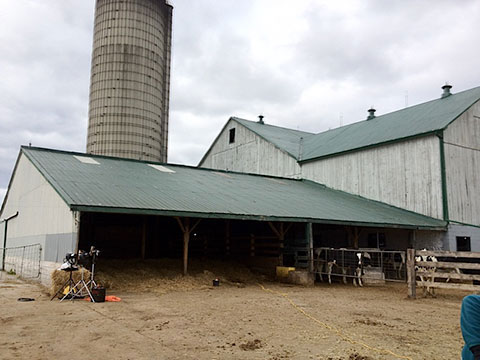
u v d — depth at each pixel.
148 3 37.28
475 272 17.56
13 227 18.98
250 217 13.76
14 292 10.82
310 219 15.09
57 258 12.12
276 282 15.21
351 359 5.21
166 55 40.03
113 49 35.50
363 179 22.06
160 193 14.09
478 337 2.22
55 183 12.59
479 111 20.88
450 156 19.09
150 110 36.12
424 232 19.03
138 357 5.13
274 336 6.34
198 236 21.41
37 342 5.72
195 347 5.62
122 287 11.84
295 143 28.81
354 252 15.98
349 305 9.72
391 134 21.39
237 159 30.56
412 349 5.75
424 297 11.34
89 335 6.16
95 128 34.81
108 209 11.21
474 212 19.50
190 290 11.94
